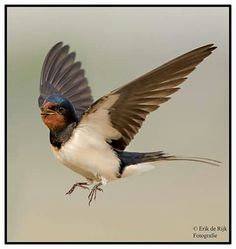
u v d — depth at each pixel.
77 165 9.31
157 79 8.53
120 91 8.66
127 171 9.38
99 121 9.04
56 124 9.29
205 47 8.37
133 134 9.05
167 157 9.44
